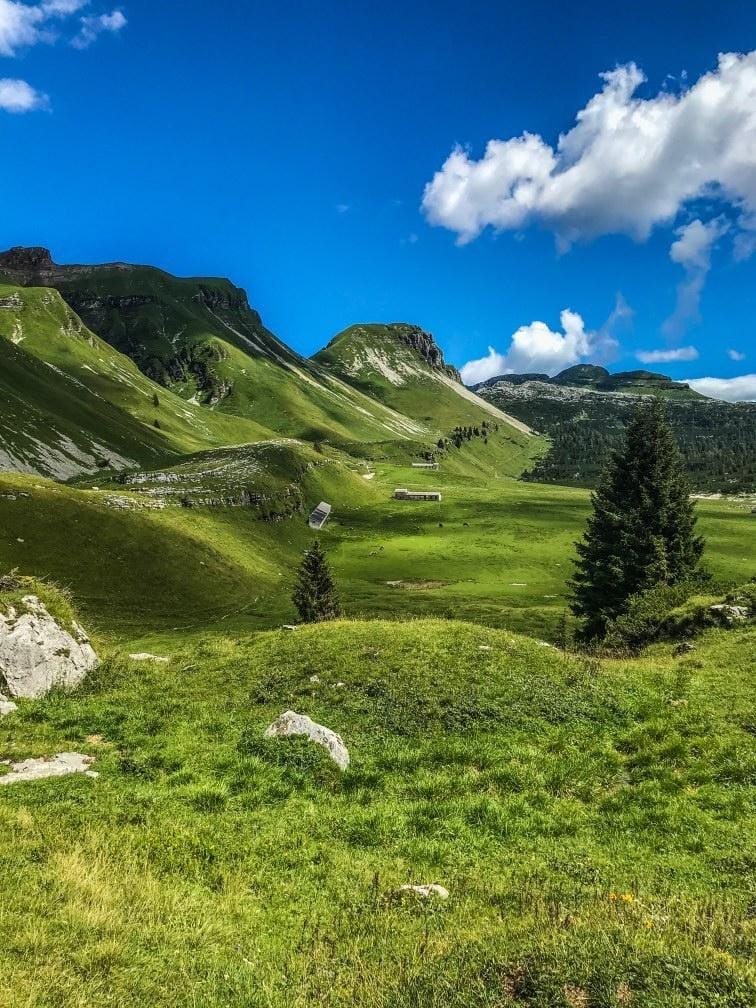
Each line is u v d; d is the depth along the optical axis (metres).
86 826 13.39
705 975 7.80
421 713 22.59
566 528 189.00
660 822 15.13
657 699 24.05
